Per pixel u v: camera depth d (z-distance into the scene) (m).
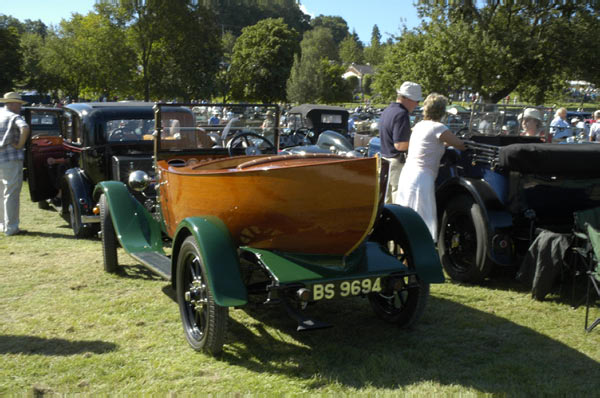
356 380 3.25
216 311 3.35
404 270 3.69
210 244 3.37
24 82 46.84
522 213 4.79
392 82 29.98
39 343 3.77
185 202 4.02
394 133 5.39
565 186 4.71
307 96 50.34
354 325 4.16
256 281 3.95
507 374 3.31
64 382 3.20
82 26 38.41
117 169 6.39
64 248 6.55
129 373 3.31
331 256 3.67
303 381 3.23
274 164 3.96
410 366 3.42
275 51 50.31
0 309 4.45
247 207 3.46
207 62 41.25
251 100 51.91
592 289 4.94
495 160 4.86
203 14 40.75
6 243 6.80
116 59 37.19
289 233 3.49
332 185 3.32
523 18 25.30
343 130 17.34
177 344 3.77
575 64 24.44
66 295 4.82
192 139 5.40
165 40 39.38
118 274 5.48
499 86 25.66
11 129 7.04
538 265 4.54
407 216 4.00
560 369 3.38
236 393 3.07
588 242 4.06
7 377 3.25
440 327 4.09
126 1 36.94
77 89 47.56
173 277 3.91
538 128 6.54
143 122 7.02
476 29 24.30
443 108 5.04
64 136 7.70
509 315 4.32
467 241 5.21
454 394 3.05
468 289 5.00
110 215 5.37
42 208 9.28
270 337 3.92
